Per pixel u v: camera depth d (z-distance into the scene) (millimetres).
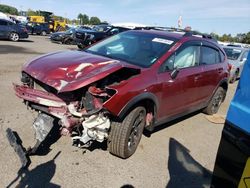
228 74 6449
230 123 1705
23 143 3930
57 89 3207
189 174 3781
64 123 3336
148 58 4309
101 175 3451
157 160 4016
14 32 19969
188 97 5012
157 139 4719
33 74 3559
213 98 6230
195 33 5664
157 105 4133
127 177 3494
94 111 3295
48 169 3428
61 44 22016
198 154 4434
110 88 3371
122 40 4902
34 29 31469
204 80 5406
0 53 12609
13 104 5465
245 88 1637
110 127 3646
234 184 1634
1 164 3396
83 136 3367
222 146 1753
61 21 37812
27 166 3428
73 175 3379
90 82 3246
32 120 4742
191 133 5270
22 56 12367
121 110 3455
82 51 4766
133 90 3582
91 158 3787
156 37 4820
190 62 5016
